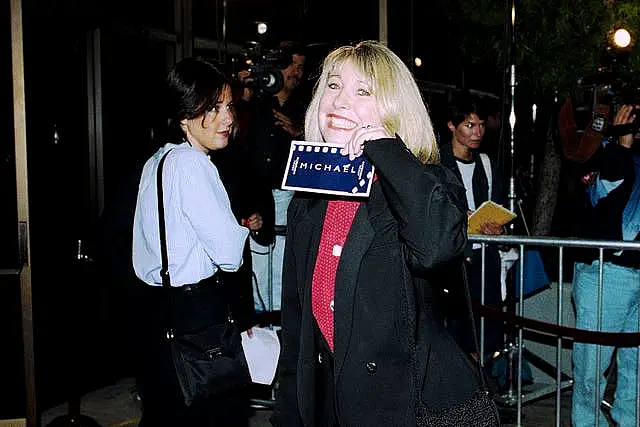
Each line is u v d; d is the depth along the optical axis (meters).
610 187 4.45
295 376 2.53
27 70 5.12
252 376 3.31
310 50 5.79
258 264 5.43
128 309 3.26
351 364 2.28
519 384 4.54
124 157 5.86
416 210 2.13
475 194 5.31
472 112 5.22
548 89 6.88
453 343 2.40
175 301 3.09
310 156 2.39
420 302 2.33
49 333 5.32
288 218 2.58
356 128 2.37
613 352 5.07
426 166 2.31
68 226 5.45
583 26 6.72
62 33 5.32
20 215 4.25
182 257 3.08
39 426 4.40
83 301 5.28
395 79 2.39
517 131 7.64
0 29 5.00
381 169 2.19
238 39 6.82
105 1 5.54
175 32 6.36
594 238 4.40
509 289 5.46
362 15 6.26
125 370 6.14
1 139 4.95
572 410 4.77
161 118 3.58
